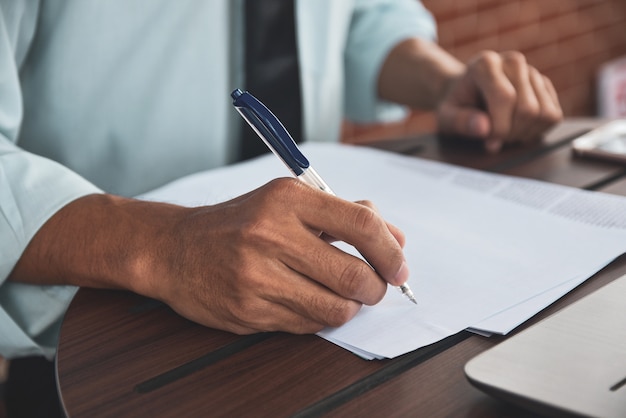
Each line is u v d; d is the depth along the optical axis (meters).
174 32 1.04
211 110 1.10
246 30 1.04
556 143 1.03
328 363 0.54
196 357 0.55
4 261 0.67
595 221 0.74
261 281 0.55
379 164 0.94
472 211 0.78
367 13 1.30
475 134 1.02
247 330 0.58
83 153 1.03
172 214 0.63
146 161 1.08
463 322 0.57
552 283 0.62
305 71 1.18
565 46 2.88
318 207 0.56
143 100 1.05
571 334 0.50
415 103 1.24
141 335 0.59
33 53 0.98
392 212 0.79
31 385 0.90
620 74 3.08
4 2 0.89
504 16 2.59
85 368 0.54
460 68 1.20
